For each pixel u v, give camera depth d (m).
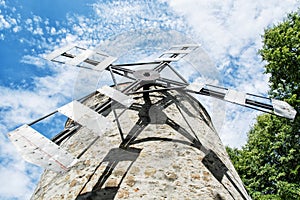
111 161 4.66
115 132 5.32
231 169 5.61
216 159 5.36
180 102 6.57
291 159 12.06
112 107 5.53
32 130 4.55
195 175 4.56
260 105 5.89
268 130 13.13
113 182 4.25
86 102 6.99
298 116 12.02
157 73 6.52
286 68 12.44
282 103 5.96
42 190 4.85
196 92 6.28
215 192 4.41
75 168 4.79
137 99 6.25
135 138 5.12
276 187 12.42
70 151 5.40
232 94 6.11
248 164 13.96
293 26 13.26
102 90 5.44
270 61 12.72
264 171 12.34
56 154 4.14
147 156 4.67
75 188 4.34
